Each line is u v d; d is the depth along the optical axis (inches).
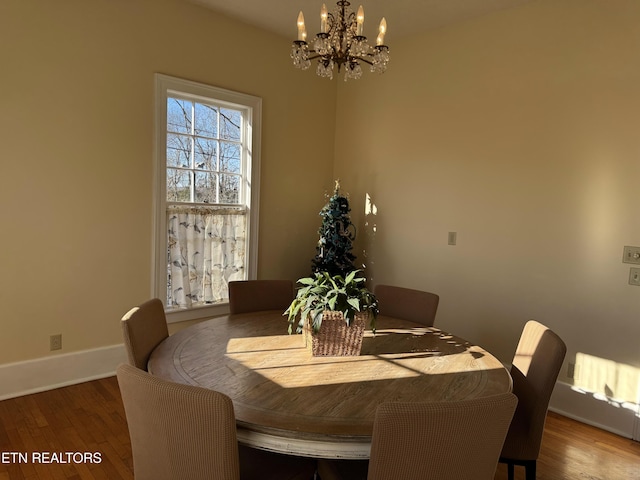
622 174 108.0
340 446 48.8
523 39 125.6
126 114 124.7
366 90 169.3
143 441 49.6
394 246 161.5
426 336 85.9
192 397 44.8
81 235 119.4
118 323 128.0
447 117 144.3
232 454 46.3
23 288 111.3
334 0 129.0
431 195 149.6
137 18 124.7
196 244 143.8
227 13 141.7
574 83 115.6
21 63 107.1
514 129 128.1
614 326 110.0
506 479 86.9
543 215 122.8
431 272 150.3
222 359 69.1
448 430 43.5
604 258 111.5
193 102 141.6
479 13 133.1
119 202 125.4
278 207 165.3
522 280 127.6
